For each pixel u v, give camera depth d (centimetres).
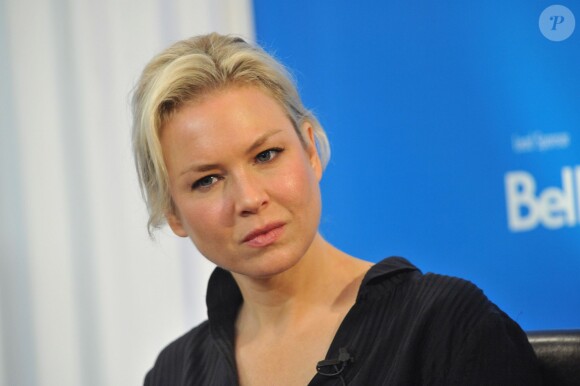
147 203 326
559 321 669
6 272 801
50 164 795
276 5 733
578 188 666
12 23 794
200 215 301
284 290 333
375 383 302
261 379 329
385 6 703
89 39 792
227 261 305
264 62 312
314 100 718
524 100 676
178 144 301
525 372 299
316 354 321
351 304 328
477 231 684
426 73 694
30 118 795
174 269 791
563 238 668
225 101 298
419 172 696
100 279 797
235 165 295
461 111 687
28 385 803
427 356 300
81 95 792
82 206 794
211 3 782
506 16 678
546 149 671
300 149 306
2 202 799
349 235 708
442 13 690
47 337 802
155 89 302
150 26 788
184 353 379
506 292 679
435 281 319
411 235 697
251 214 294
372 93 706
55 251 800
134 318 797
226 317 355
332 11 716
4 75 794
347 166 710
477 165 684
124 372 799
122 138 793
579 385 321
